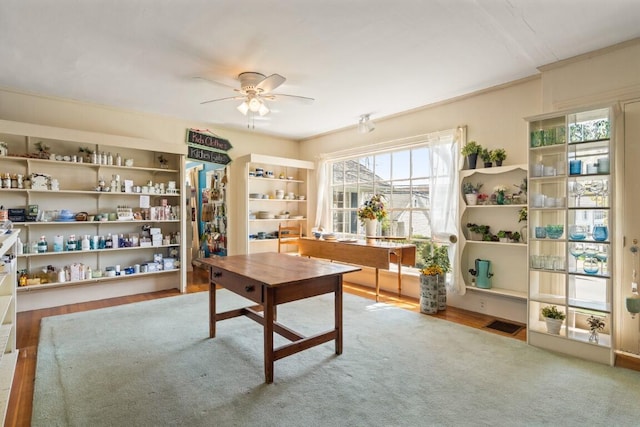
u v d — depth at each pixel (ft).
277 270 8.41
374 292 15.38
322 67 10.17
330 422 5.88
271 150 19.84
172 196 16.06
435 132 13.43
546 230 9.43
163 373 7.56
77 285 13.32
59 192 12.86
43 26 7.86
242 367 7.89
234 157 18.38
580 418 6.00
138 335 9.79
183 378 7.36
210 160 17.35
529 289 9.44
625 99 8.74
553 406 6.37
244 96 11.57
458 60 9.72
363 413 6.15
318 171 19.25
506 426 5.77
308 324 10.84
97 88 11.98
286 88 11.95
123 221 13.88
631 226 8.70
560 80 9.88
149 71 10.46
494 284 11.94
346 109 14.43
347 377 7.46
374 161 16.72
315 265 9.14
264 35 8.32
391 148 15.53
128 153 14.87
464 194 12.34
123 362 8.07
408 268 14.96
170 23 7.75
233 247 18.29
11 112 12.20
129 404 6.36
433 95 12.63
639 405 6.41
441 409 6.26
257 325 10.76
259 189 19.08
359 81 11.30
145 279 15.05
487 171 11.47
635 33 8.22
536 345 9.18
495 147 11.91
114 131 14.40
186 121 16.39
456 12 7.36
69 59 9.62
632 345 8.65
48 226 12.96
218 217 19.42
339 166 18.66
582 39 8.53
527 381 7.29
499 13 7.39
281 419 5.97
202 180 21.72
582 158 9.02
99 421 5.84
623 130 8.79
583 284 9.30
